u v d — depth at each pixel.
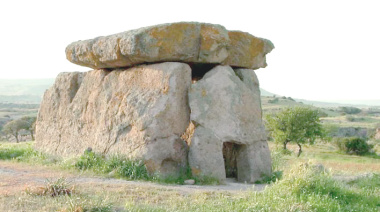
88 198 8.99
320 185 10.77
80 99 16.73
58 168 14.15
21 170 13.61
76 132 16.44
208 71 14.48
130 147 13.73
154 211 8.53
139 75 14.56
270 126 34.41
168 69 13.74
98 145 14.96
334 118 78.00
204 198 10.06
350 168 20.00
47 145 17.77
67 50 16.97
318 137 34.62
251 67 15.54
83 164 14.12
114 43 14.36
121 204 9.00
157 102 13.59
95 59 15.55
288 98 103.69
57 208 8.27
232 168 15.09
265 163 14.45
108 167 13.55
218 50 14.20
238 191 11.41
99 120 15.39
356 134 56.25
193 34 13.81
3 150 17.38
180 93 13.77
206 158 13.28
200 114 13.56
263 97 102.69
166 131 13.44
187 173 13.50
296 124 32.66
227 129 13.71
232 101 13.97
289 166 17.55
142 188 10.91
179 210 8.78
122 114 14.40
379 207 10.43
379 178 14.21
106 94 15.41
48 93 18.70
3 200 8.80
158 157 13.20
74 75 17.72
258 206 9.17
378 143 49.44
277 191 10.31
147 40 13.50
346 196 10.92
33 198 9.05
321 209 9.27
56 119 17.77
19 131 56.03
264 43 15.55
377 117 84.50
